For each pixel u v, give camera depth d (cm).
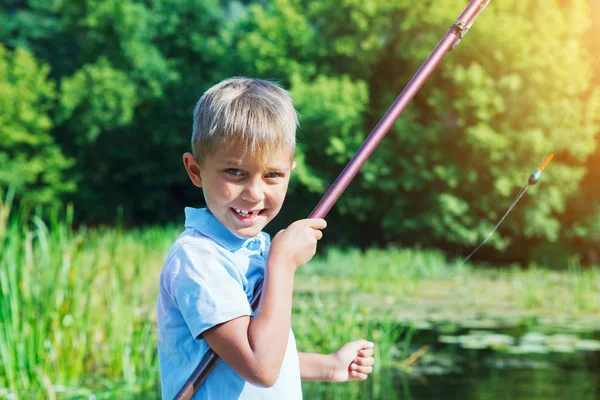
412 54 1399
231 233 150
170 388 152
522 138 1345
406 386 437
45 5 1856
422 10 1389
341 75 1468
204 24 1764
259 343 139
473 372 475
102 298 466
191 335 148
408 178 1390
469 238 1388
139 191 1767
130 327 453
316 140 1392
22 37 1864
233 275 148
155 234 1220
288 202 1479
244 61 1449
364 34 1422
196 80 1695
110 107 1572
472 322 664
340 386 433
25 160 1541
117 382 414
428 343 569
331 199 157
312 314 542
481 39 1341
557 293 883
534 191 1376
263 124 144
